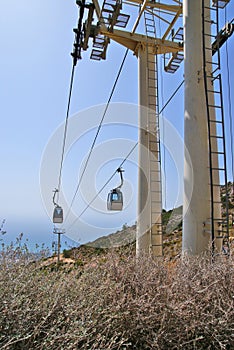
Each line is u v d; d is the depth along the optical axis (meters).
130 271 2.53
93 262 2.75
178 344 2.01
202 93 4.46
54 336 1.71
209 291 2.35
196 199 4.16
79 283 2.35
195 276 2.48
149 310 2.10
